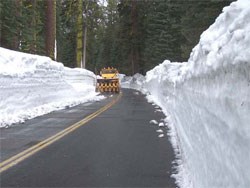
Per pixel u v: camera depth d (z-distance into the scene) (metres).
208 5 29.03
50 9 29.80
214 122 4.50
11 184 6.98
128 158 8.93
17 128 13.53
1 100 16.56
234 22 4.05
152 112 18.56
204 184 5.16
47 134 12.23
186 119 7.66
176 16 51.31
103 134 12.20
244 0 4.65
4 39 38.34
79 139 11.35
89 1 50.00
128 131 12.73
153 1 57.06
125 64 71.06
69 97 27.11
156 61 53.47
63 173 7.69
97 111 19.23
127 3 58.53
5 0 36.81
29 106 19.45
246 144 3.27
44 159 8.88
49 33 29.80
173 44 52.53
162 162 8.49
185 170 7.58
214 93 4.53
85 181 7.12
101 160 8.76
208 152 4.88
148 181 7.05
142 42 61.09
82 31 50.44
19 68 20.12
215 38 5.06
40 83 21.55
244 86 3.37
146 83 40.62
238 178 3.48
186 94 7.54
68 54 81.88
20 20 39.12
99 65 95.25
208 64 4.71
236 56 3.55
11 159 8.88
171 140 10.95
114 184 6.91
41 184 6.96
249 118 3.21
